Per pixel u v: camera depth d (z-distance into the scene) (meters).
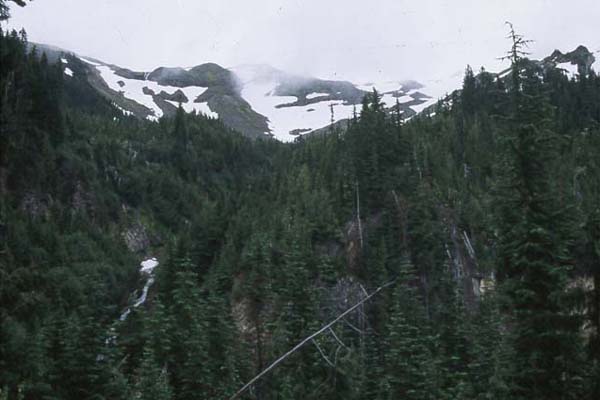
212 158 139.62
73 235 76.50
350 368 16.73
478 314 37.81
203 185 128.38
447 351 38.09
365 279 50.62
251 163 149.25
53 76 99.81
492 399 15.33
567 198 15.77
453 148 73.25
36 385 12.95
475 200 57.59
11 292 10.62
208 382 31.77
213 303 38.03
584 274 15.20
